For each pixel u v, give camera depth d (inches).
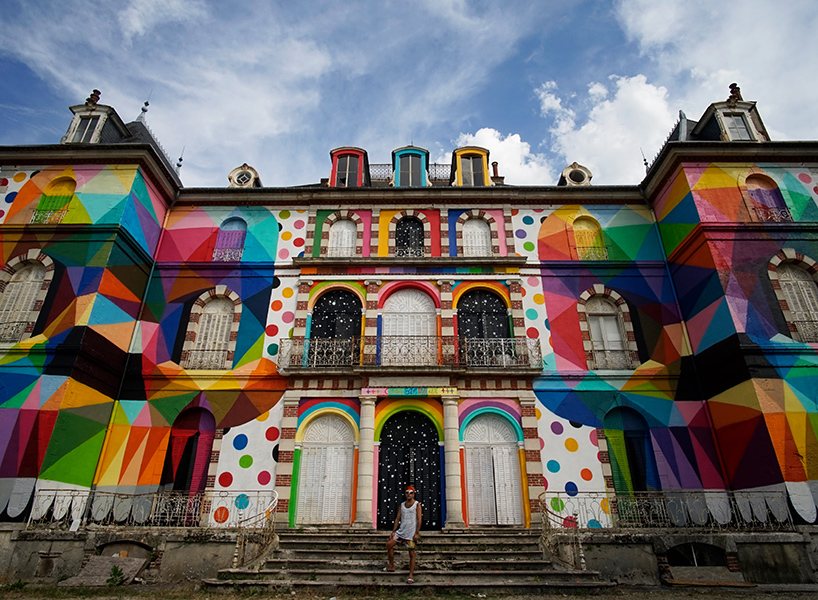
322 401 533.6
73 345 479.2
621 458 513.3
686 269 564.7
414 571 354.0
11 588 351.3
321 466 512.1
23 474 433.7
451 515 482.9
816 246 538.3
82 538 397.4
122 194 560.7
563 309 581.6
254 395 536.7
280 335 569.9
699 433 510.9
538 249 617.3
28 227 541.0
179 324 572.7
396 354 553.6
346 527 482.9
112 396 523.5
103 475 494.3
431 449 519.2
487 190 637.9
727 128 609.6
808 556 398.9
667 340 557.9
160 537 386.3
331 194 641.6
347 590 322.7
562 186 635.5
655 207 628.7
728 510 469.7
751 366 473.7
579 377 542.0
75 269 520.7
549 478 500.7
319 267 601.0
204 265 601.0
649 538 389.1
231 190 637.9
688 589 358.6
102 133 621.6
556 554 380.8
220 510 486.9
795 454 441.7
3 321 508.4
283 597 309.9
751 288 514.3
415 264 597.3
